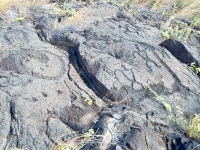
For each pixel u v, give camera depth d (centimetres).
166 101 309
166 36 402
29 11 436
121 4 479
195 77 344
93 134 254
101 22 413
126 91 306
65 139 257
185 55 360
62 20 407
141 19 450
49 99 286
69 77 316
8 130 255
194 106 311
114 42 363
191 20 464
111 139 250
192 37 419
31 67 316
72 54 347
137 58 346
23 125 259
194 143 261
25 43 355
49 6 456
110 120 265
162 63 347
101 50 351
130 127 261
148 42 384
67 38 367
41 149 247
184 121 285
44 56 337
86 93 302
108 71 321
